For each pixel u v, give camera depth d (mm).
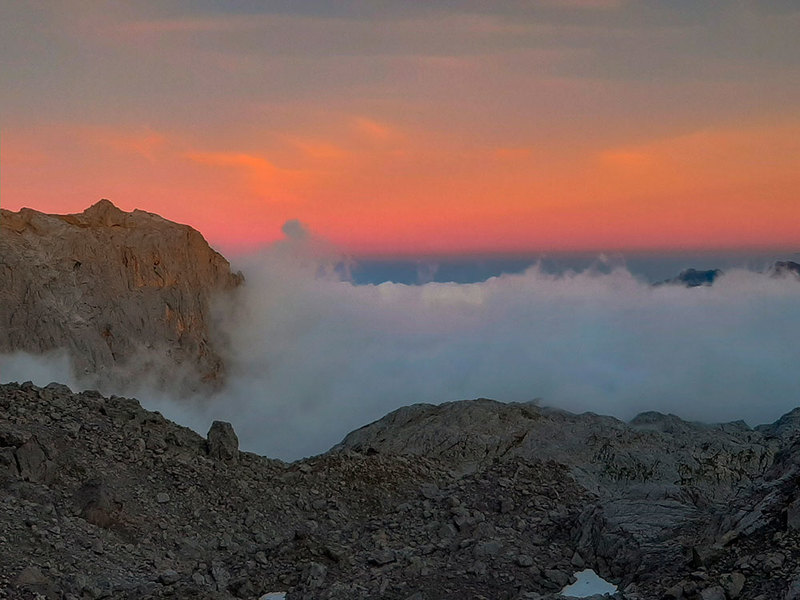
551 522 23828
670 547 18859
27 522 20203
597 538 20812
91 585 18703
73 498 22797
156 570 20781
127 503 23859
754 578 15922
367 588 18625
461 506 25156
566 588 18984
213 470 27391
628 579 18266
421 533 23469
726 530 17953
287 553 21812
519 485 27422
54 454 24438
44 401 27672
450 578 19031
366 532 24531
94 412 28359
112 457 25906
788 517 16812
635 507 21781
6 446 23391
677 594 16125
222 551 23141
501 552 20422
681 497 28203
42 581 17828
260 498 26781
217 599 18281
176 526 23828
